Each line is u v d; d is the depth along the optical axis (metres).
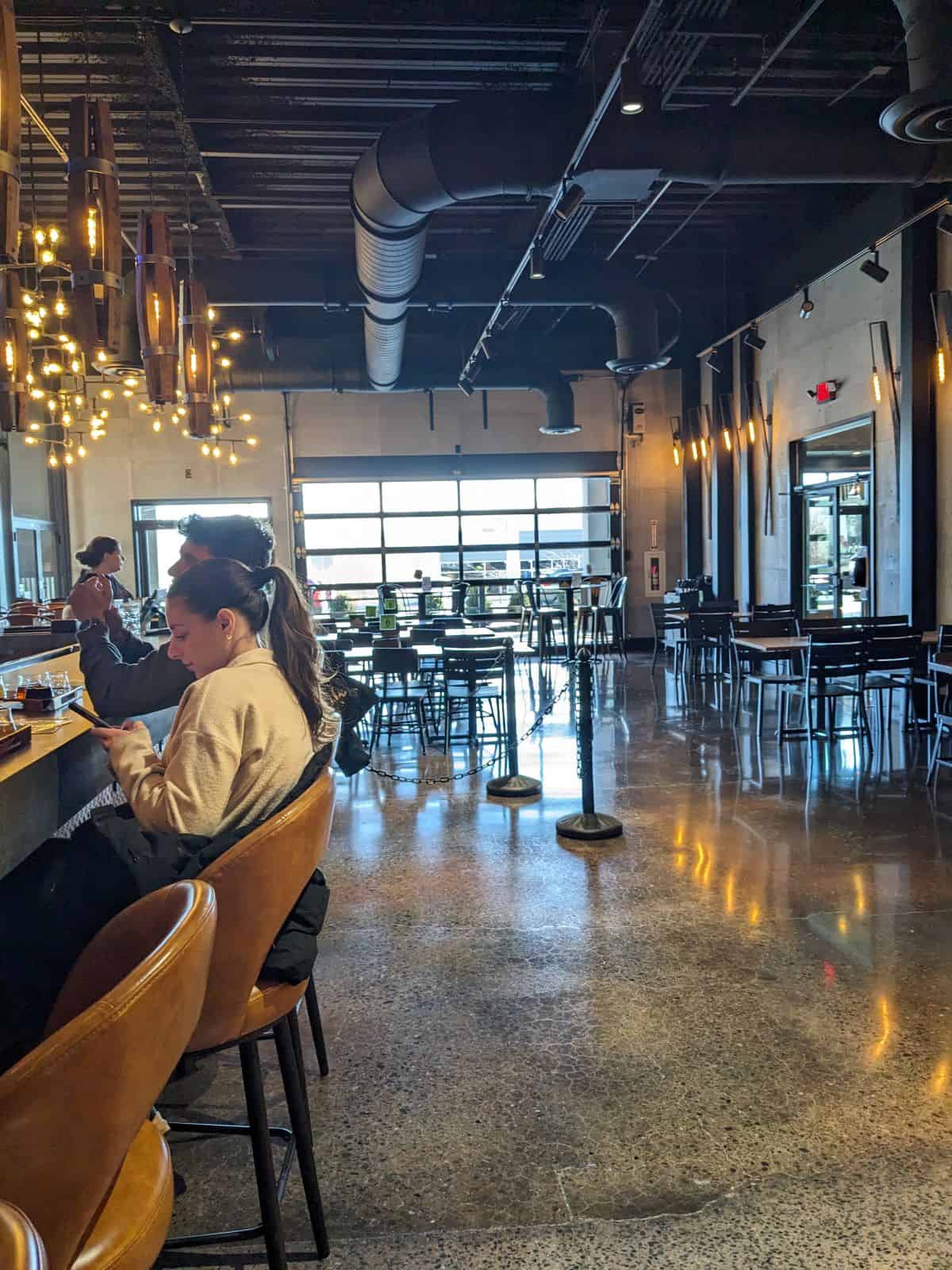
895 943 3.23
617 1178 2.01
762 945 3.24
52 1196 0.81
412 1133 2.21
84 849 1.46
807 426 9.82
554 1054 2.56
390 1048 2.62
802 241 9.83
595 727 7.68
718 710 8.36
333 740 1.88
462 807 5.26
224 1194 2.01
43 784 2.13
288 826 1.49
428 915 3.63
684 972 3.05
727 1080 2.39
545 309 12.05
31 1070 0.78
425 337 12.46
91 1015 0.82
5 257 2.46
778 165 5.98
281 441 13.49
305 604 1.92
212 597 1.80
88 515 13.21
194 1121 2.28
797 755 6.40
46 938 1.40
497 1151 2.13
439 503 13.91
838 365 9.12
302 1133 1.78
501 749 6.68
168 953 0.90
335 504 13.73
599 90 5.74
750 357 11.07
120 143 6.84
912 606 7.64
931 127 4.30
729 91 6.62
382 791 5.68
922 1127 2.17
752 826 4.70
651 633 14.12
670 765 6.18
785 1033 2.63
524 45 5.82
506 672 5.73
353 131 6.84
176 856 1.51
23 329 3.75
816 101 7.01
